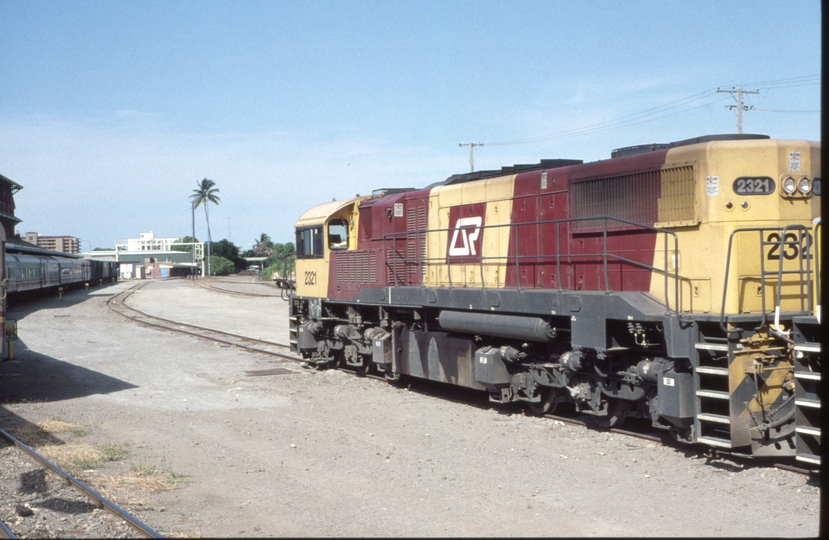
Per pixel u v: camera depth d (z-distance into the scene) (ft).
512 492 25.32
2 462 30.55
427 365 45.16
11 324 64.75
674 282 31.14
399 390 47.11
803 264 29.91
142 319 105.60
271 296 152.15
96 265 238.89
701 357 29.04
